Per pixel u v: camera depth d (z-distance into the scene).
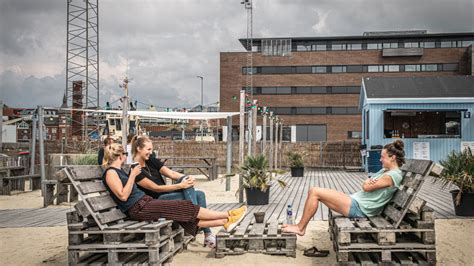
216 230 7.98
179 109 24.44
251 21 67.81
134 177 5.85
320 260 5.91
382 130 24.50
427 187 15.52
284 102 69.88
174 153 29.33
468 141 23.69
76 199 12.71
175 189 6.43
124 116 12.55
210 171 19.33
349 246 5.39
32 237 7.68
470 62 65.44
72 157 15.21
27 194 14.83
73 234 5.42
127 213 5.91
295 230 6.13
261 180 11.24
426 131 27.02
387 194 6.03
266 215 9.56
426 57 67.69
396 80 26.08
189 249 6.64
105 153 6.05
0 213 10.45
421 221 5.36
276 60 69.81
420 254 5.72
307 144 30.22
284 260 5.92
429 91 24.50
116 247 5.36
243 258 6.01
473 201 9.09
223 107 69.00
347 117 68.94
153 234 5.32
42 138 14.91
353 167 27.03
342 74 69.12
